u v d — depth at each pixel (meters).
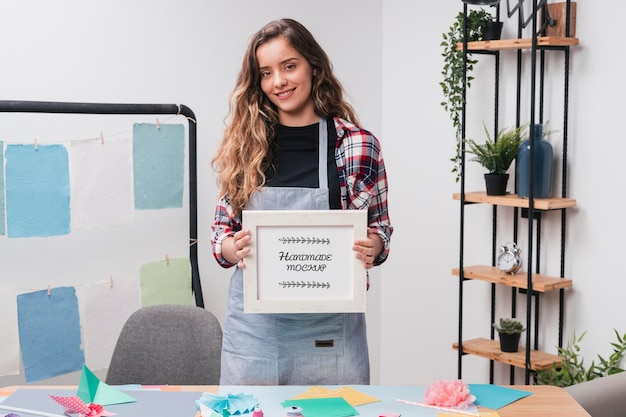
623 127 2.87
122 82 3.17
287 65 2.01
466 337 3.56
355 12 3.75
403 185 3.81
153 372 2.45
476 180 3.44
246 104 2.08
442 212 3.63
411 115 3.73
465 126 3.45
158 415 1.76
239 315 2.05
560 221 3.12
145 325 2.48
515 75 3.23
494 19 3.32
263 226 1.85
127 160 3.04
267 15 3.51
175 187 3.14
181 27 3.29
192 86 3.33
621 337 2.93
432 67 3.60
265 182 2.08
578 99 3.02
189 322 2.45
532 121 2.87
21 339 2.90
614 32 2.87
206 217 3.40
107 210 3.01
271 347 2.00
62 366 2.98
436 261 3.68
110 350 3.07
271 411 1.74
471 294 3.52
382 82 3.86
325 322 2.01
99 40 3.11
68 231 2.94
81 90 3.08
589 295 3.04
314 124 2.10
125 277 3.16
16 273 2.98
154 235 3.23
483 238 3.44
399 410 1.75
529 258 2.94
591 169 2.99
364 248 1.84
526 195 3.02
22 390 1.95
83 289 3.09
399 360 3.90
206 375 2.41
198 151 3.36
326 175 2.06
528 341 2.97
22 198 2.86
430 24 3.59
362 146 2.07
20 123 2.96
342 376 2.03
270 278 1.87
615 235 2.93
